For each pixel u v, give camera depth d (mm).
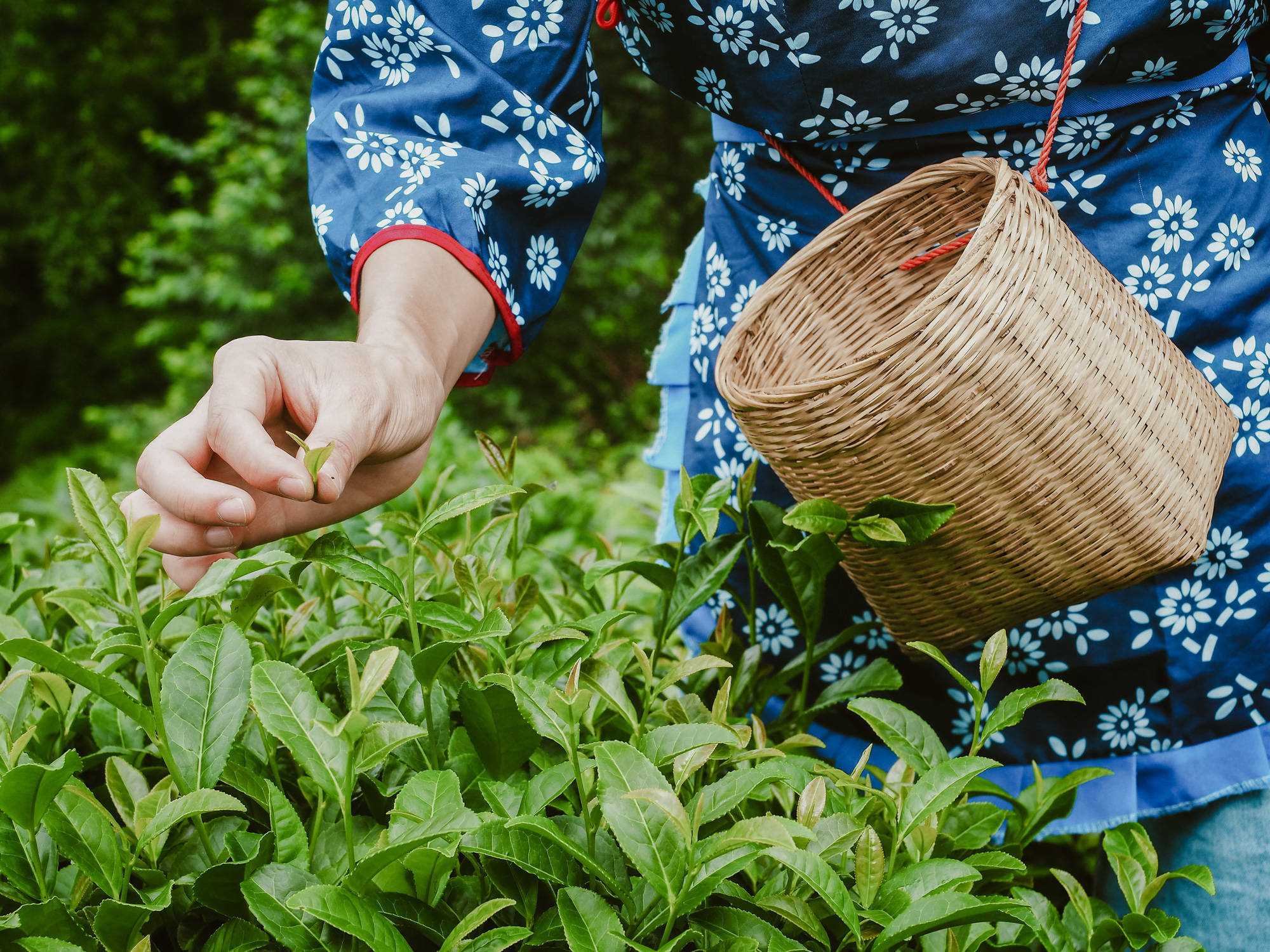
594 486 4180
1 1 10891
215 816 722
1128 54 974
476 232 928
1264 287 1044
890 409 792
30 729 685
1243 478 1042
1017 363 782
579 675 721
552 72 1028
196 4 11086
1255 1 981
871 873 642
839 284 1092
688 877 572
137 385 11297
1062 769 1112
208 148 7926
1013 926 757
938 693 1152
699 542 1241
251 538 725
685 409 1319
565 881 615
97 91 11000
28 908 575
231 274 7293
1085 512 835
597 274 6602
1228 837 1066
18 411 11438
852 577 957
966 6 945
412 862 598
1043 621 1089
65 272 10914
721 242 1223
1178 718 1075
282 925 565
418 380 772
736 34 1020
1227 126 1045
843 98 1021
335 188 977
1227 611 1055
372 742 580
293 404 693
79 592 754
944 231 1071
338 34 1030
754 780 626
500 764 717
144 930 645
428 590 977
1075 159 1024
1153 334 912
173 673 654
